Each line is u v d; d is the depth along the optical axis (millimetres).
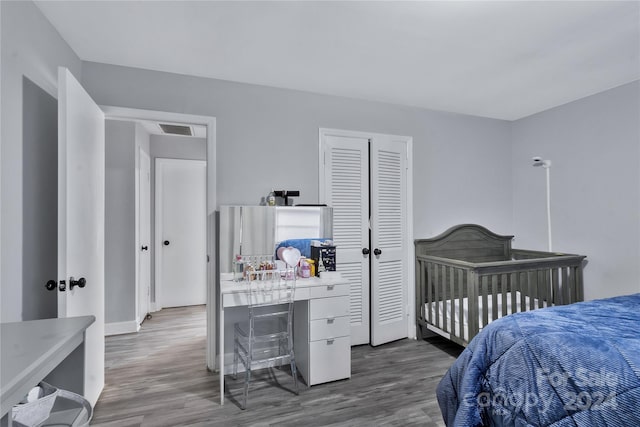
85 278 1850
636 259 2654
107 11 1721
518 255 3504
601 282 2885
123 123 3312
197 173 4320
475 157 3527
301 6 1681
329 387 2246
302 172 2807
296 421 1857
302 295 2238
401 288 3172
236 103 2615
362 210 3020
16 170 1528
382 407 1998
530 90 2854
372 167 3027
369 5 1670
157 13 1742
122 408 1979
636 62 2328
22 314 1581
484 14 1747
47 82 1803
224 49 2129
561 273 3014
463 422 1387
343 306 2346
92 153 2002
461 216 3449
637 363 1072
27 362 866
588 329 1362
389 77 2570
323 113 2889
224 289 2121
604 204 2861
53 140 1889
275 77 2555
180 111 2463
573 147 3102
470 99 3064
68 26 1861
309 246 2676
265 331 2617
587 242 2990
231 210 2455
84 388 1229
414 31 1920
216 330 2510
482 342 1526
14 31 1495
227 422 1849
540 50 2158
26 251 1622
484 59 2277
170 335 3232
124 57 2227
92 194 1995
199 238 4344
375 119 3084
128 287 3303
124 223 3303
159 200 4098
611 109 2814
